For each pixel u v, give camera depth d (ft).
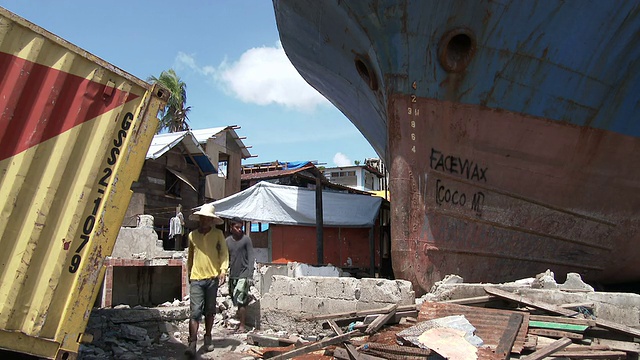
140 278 33.19
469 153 29.17
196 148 68.69
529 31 27.32
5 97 11.62
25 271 11.84
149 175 62.59
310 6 31.53
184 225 62.64
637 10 27.61
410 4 26.30
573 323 16.72
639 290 39.65
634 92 30.63
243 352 20.07
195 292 20.15
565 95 29.60
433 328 16.01
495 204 30.01
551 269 32.53
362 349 15.62
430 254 28.09
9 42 11.65
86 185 12.79
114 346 20.58
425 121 28.45
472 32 27.14
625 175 32.71
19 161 11.80
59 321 12.40
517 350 14.67
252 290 31.68
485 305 19.88
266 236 67.92
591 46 28.45
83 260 12.71
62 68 12.39
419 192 28.22
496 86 28.58
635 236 34.22
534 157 30.22
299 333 23.90
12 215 11.73
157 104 14.12
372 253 60.80
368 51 29.84
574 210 32.09
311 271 38.32
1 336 11.59
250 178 93.50
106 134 13.12
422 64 27.91
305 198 59.57
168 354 20.33
